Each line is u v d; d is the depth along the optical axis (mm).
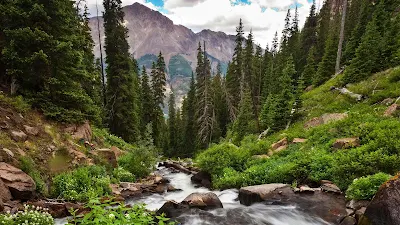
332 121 16516
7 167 8078
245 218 8680
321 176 10547
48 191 9352
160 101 46812
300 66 47250
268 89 43719
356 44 32688
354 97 20406
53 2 12508
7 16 11492
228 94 42531
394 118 12914
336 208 8422
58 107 13422
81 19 25484
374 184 8023
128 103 29375
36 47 11844
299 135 17594
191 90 53312
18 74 11859
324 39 47656
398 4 36000
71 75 14164
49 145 11258
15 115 10977
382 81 19688
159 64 47219
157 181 14906
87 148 13820
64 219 7613
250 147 17781
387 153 9516
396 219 5996
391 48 22125
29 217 5859
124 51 28859
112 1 27719
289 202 9430
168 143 58062
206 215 8922
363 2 44594
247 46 44062
